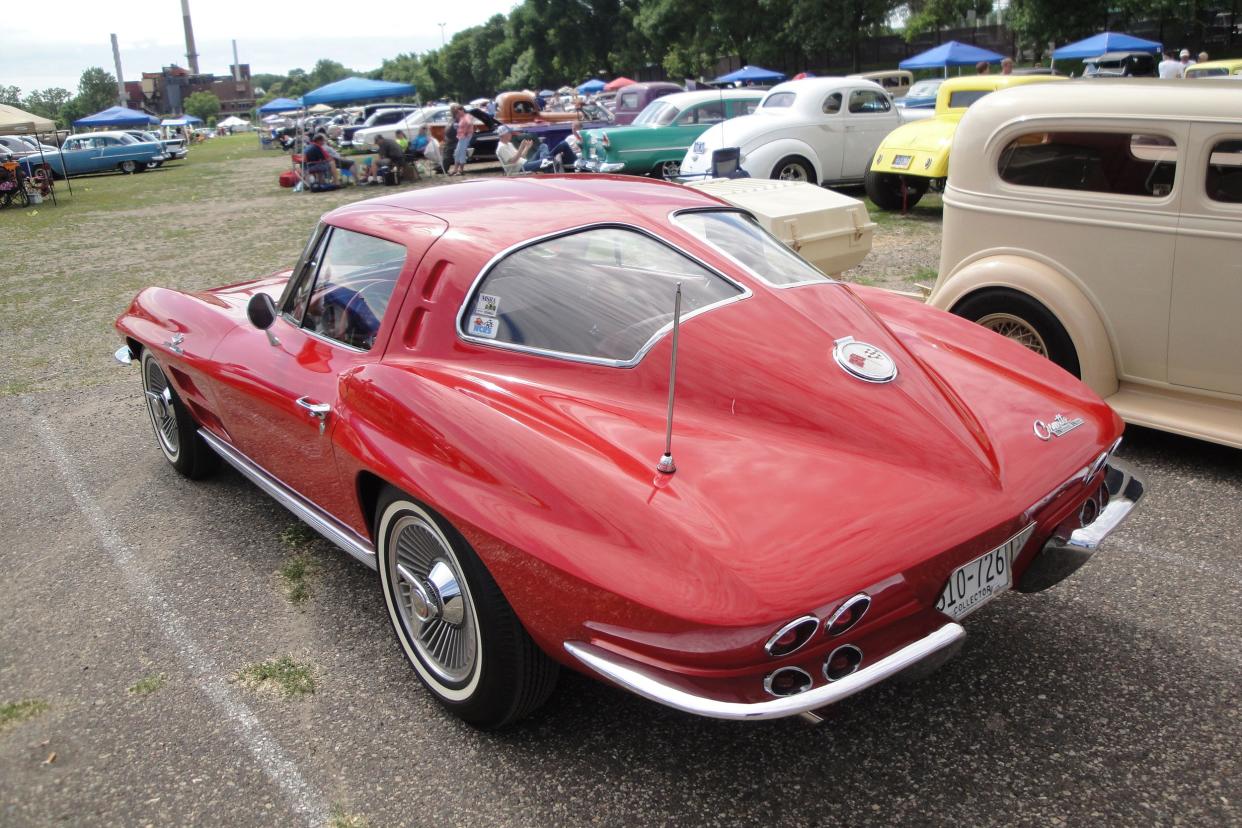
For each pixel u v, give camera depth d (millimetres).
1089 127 4281
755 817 2338
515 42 81562
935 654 2135
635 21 56062
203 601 3539
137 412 5898
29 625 3434
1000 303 4664
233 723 2807
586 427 2404
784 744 2602
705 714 1971
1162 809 2299
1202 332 4082
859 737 2615
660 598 1992
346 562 3807
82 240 14477
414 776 2543
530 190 3371
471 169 23875
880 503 2195
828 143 13055
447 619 2602
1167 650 2939
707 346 2576
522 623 2359
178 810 2461
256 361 3508
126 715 2869
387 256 3121
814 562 2004
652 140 15047
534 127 19031
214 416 4047
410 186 20953
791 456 2322
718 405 2477
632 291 2762
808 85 13078
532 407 2500
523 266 2832
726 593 1946
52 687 3037
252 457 3771
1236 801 2312
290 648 3199
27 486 4766
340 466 2938
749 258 2996
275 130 47625
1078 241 4391
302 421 3105
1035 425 2643
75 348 7656
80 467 4988
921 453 2369
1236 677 2793
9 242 14758
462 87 112562
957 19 43562
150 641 3285
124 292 9930
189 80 185500
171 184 26031
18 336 8180
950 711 2705
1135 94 4164
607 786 2469
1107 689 2766
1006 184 4648
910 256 9219
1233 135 3832
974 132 4770
